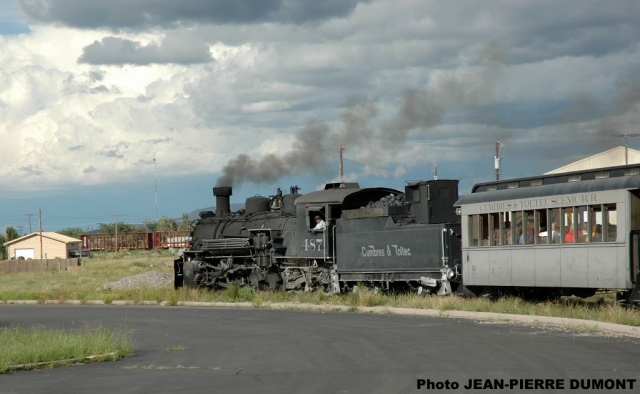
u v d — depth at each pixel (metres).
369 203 29.31
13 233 116.81
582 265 19.94
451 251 24.83
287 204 33.34
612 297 23.56
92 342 16.03
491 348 14.09
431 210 26.12
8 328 21.94
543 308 20.12
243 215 35.72
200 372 12.83
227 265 34.81
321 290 29.11
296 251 31.09
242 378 11.95
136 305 32.28
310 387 10.81
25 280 56.78
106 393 10.95
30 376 13.02
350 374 11.84
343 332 18.08
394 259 26.66
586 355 12.84
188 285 36.28
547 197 21.05
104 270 65.38
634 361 12.13
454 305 22.33
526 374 11.17
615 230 19.12
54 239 101.75
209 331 20.03
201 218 38.34
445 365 12.32
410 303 23.69
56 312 28.98
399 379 11.17
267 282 32.34
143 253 105.62
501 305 21.22
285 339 17.28
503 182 23.12
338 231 29.23
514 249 22.05
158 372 13.00
